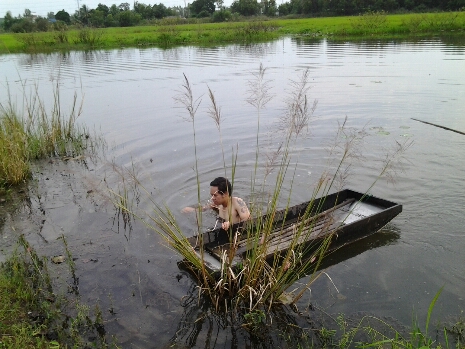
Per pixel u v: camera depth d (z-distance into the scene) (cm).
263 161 870
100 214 691
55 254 581
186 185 783
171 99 1404
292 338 432
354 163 842
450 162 827
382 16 3744
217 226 639
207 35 3675
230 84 1595
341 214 641
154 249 593
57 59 2550
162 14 7169
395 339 411
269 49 2738
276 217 607
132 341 432
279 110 1198
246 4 7062
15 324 445
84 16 6012
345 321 450
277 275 490
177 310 477
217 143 983
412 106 1194
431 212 654
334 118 1113
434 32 3284
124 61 2389
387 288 498
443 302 471
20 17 5234
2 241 620
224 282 478
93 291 507
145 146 982
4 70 2112
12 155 823
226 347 425
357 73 1689
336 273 528
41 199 749
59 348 414
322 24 4244
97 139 1040
